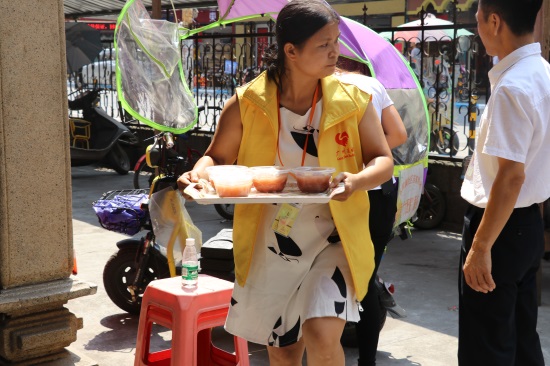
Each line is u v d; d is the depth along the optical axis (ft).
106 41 43.73
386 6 59.06
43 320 12.04
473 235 9.89
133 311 16.93
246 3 19.94
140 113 15.42
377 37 16.88
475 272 9.37
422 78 27.02
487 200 9.56
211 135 35.88
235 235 9.38
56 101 11.78
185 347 11.36
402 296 18.75
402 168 15.14
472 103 27.43
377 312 12.21
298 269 9.10
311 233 9.07
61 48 11.75
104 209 16.08
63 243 12.12
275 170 8.47
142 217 16.03
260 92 8.98
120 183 37.40
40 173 11.73
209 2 43.09
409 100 16.14
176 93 15.92
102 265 21.49
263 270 9.28
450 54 29.19
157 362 12.34
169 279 12.43
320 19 8.46
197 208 30.76
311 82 8.89
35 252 11.82
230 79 36.63
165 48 15.56
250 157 9.09
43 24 11.49
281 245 9.11
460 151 28.25
